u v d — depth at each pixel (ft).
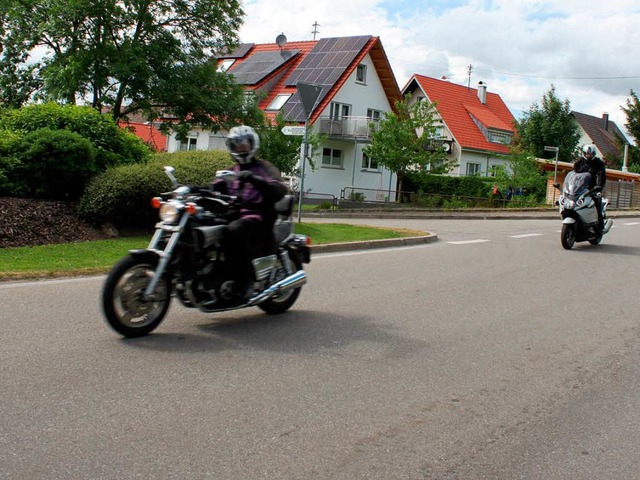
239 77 148.46
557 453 13.28
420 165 126.31
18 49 99.09
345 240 44.73
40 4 96.99
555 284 32.14
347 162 143.95
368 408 15.10
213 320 22.39
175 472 11.69
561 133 188.55
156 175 40.75
